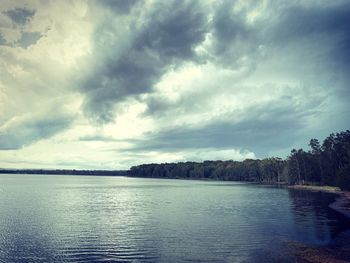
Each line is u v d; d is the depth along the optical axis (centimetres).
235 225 6344
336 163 19050
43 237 5403
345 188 14950
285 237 5203
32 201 11688
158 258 4138
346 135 19700
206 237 5272
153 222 6881
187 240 5078
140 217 7662
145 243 4919
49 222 6938
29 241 5106
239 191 17175
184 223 6694
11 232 5784
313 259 3981
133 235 5525
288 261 3906
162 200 12269
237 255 4191
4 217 7588
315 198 12169
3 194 14938
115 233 5722
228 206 9825
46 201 11781
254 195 14162
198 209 9162
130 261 4038
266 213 8050
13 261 4072
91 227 6328
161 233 5666
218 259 4028
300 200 11388
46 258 4197
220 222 6738
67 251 4519
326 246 4625
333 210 8481
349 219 6962
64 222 6944
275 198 12400
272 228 5959
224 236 5325
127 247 4703
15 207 9669
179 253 4344
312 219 6981
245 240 5012
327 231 5647
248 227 6100
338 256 4116
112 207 9881
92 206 10169
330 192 15412
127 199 12825
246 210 8719
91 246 4781
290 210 8569
